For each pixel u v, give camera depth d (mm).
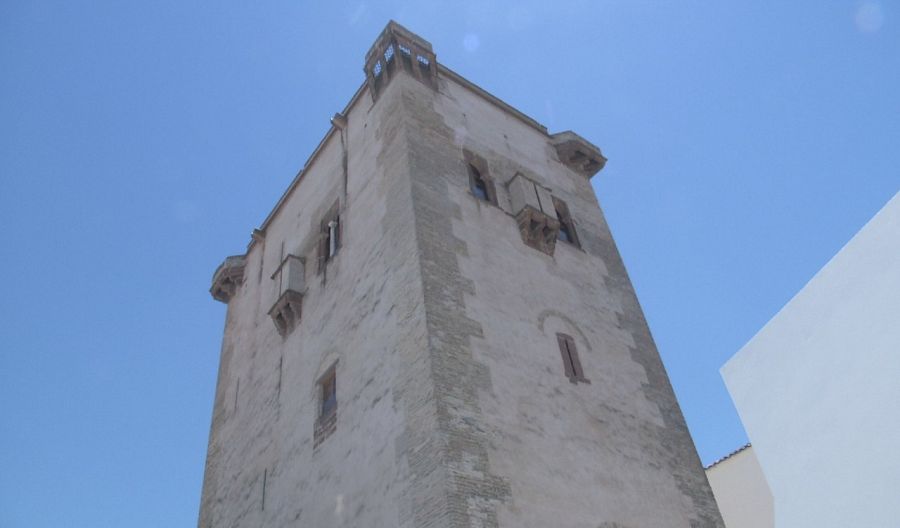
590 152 25500
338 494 14992
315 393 17672
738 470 27359
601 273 20828
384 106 20953
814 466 11297
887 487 10078
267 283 24250
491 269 17125
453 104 22109
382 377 15148
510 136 23406
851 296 11297
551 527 12906
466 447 12812
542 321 17109
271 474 18219
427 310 14609
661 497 15711
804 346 12055
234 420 22016
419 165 18312
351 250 19156
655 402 17984
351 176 21281
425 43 22328
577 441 14984
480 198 19328
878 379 10586
